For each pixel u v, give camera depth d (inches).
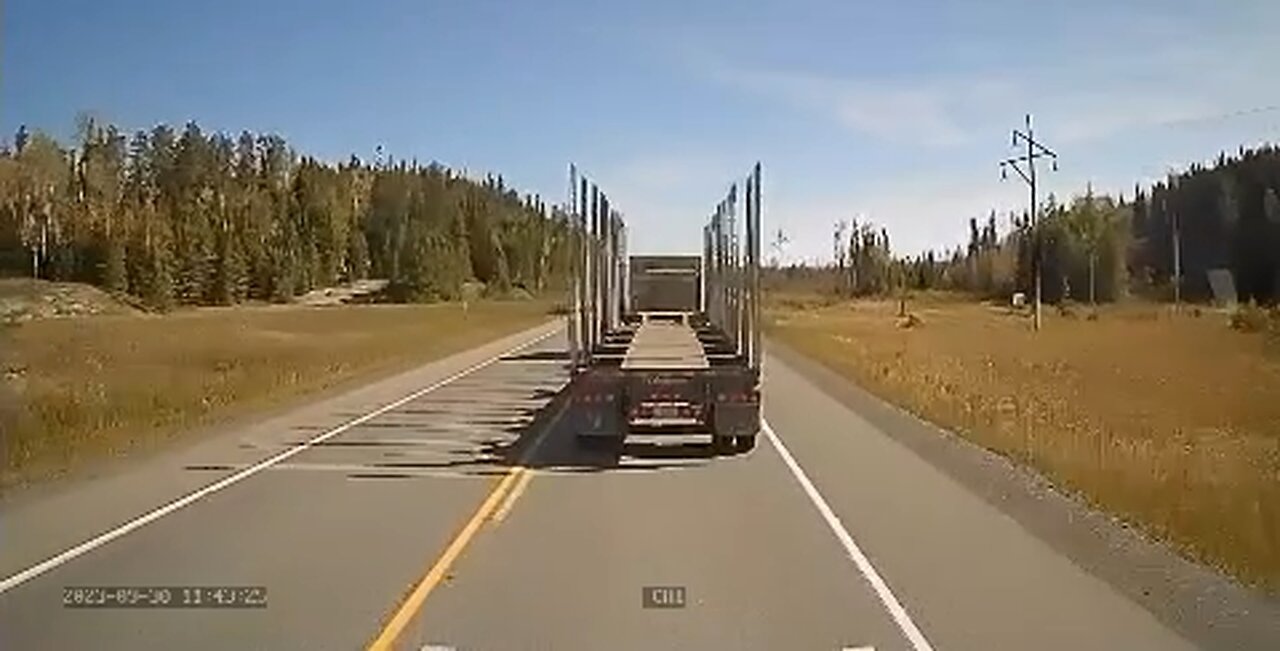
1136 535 523.2
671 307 1257.4
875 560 466.0
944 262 6501.0
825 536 515.5
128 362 1635.1
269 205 5723.4
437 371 1612.9
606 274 1002.7
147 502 597.9
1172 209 5093.5
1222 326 2913.4
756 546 493.0
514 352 2059.5
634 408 798.5
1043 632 360.8
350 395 1253.7
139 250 4628.4
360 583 421.4
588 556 470.6
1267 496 601.0
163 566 448.5
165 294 4571.9
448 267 5511.8
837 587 418.9
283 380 1359.5
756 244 837.8
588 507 588.1
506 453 803.4
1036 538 512.1
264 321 3321.9
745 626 365.7
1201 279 4872.0
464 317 3676.2
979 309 4512.8
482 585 418.9
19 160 5049.2
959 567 454.3
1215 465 735.7
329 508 582.9
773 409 1130.7
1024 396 1229.1
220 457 775.1
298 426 963.3
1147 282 5177.2
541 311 4215.1
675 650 339.0
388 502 600.7
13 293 4114.2
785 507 591.5
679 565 454.6
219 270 4990.2
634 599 398.9
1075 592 412.8
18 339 1998.0
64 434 826.2
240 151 6309.1
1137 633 359.6
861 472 719.1
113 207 4985.2
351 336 2502.5
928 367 1641.2
